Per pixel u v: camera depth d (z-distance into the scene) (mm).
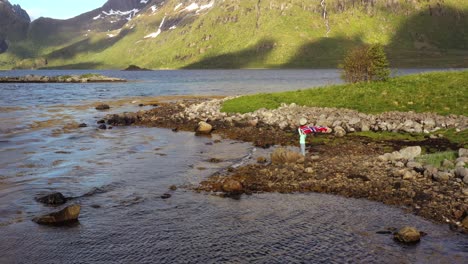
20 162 26172
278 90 97375
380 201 17844
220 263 12523
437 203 17078
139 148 30875
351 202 17797
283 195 18891
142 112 52156
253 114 43625
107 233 14805
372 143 30219
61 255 13109
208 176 22453
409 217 15977
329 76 192875
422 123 34500
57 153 29078
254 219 16016
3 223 15742
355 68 51281
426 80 44875
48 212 16969
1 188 20422
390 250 13211
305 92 50875
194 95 87000
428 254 12898
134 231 14977
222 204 17812
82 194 19469
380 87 45812
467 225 14820
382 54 49438
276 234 14586
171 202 18141
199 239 14234
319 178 21062
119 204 17953
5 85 130750
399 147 28547
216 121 43094
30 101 72688
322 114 40344
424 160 22781
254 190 19719
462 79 42906
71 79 163000
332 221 15703
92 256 13055
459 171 19656
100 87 121125
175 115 48000
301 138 26750
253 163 25375
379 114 38750
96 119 48562
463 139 29078
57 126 42750
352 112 40344
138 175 22844
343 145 30031
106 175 22891
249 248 13516
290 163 24234
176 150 29984
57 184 21172
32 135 37000
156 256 13023
